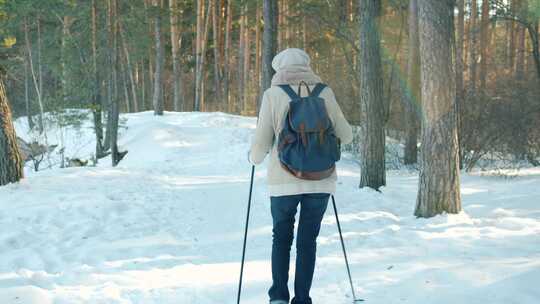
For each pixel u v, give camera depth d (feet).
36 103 60.23
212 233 21.06
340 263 15.52
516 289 11.97
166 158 50.72
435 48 21.72
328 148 10.56
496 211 22.77
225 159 47.98
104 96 64.85
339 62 59.06
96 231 20.77
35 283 14.24
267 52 40.91
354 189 31.45
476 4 75.00
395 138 58.44
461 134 44.04
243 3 85.10
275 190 10.75
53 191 27.73
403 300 12.03
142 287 13.88
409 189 32.78
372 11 31.27
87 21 62.75
